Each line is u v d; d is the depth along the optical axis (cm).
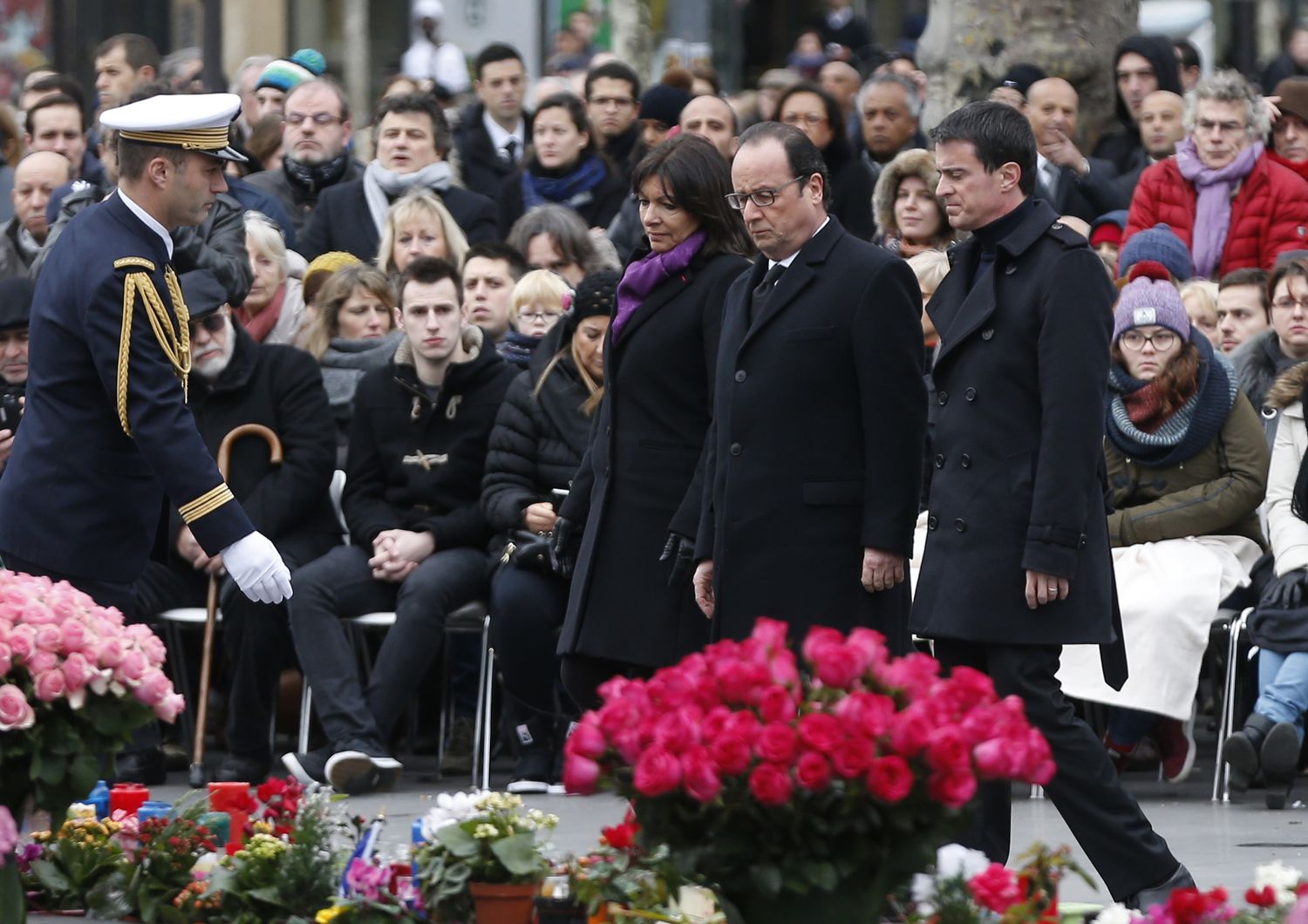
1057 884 1042
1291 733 1762
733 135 2536
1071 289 1290
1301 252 2103
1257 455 1903
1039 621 1292
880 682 929
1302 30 3756
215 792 1361
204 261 2022
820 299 1338
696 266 1487
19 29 4447
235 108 1429
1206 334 2142
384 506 2000
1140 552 1900
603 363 1512
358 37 4531
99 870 1324
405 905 1163
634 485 1489
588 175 2552
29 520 1405
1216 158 2316
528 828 1177
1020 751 908
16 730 1113
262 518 1994
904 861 920
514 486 1936
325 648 1908
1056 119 2516
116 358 1384
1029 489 1302
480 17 4369
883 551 1322
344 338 2138
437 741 2158
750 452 1350
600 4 4384
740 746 895
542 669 1878
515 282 2205
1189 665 1859
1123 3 3066
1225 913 1043
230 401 2027
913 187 2112
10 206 2712
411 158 2405
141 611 1973
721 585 1355
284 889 1232
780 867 917
